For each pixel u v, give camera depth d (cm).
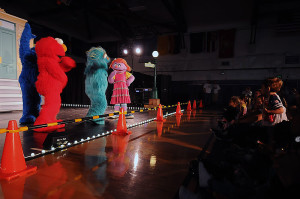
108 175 253
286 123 215
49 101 497
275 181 134
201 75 1875
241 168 153
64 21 1920
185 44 1914
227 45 1747
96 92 603
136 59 2098
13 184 225
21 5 1595
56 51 493
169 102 1747
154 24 1766
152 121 701
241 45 1705
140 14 1784
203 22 1794
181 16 1698
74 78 1502
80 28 2095
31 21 1727
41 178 241
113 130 524
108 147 376
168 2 1424
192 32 1862
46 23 1841
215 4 1593
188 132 519
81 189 217
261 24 1536
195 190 220
